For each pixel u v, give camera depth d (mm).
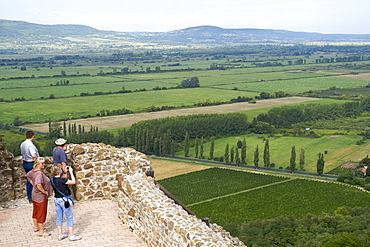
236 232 90938
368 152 178250
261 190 133750
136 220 14953
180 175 149000
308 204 120812
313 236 77688
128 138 192000
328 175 151625
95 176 18328
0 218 16516
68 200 14578
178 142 195750
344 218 91000
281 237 82000
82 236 14938
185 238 11367
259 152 182875
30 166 17516
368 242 68438
